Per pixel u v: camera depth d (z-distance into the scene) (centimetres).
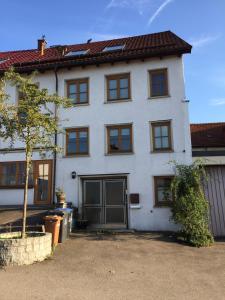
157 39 2123
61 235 1275
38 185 1784
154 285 824
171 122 1705
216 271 959
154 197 1656
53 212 1349
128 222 1666
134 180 1692
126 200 1697
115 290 781
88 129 1788
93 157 1755
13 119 1083
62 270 934
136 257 1095
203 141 2464
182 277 897
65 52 2166
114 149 1752
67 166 1773
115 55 1789
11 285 792
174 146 1678
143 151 1708
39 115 1077
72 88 1859
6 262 970
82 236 1419
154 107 1738
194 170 1461
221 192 1552
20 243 986
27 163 1093
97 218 1714
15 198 1795
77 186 1742
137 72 1791
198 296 751
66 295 738
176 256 1125
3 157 1836
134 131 1736
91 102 1812
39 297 720
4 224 1401
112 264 1006
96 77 1834
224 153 1678
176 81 1738
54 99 1131
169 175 1656
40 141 1107
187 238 1351
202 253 1178
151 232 1577
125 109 1767
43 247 1043
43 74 1898
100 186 1741
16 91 1820
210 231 1473
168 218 1622
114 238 1388
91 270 942
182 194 1428
